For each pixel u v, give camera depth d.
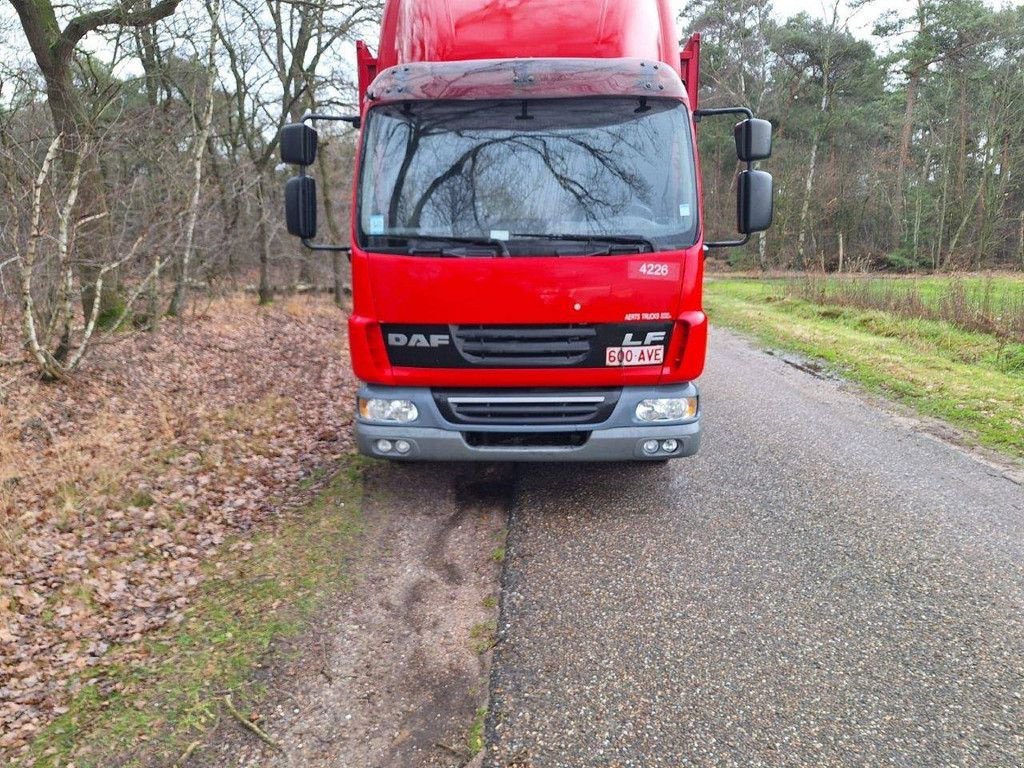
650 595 4.00
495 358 4.56
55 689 3.34
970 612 3.80
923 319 13.33
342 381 10.23
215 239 13.86
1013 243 38.38
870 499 5.33
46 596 4.13
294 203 4.99
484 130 4.62
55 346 8.55
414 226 4.54
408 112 4.66
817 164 41.69
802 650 3.48
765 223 4.92
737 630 3.65
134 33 10.42
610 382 4.60
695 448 4.75
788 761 2.77
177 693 3.28
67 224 7.57
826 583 4.11
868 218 43.00
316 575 4.33
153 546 4.73
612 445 4.68
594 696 3.17
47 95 8.88
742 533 4.77
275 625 3.80
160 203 10.02
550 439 4.79
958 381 8.80
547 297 4.46
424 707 3.17
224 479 5.93
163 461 6.20
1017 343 10.82
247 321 15.81
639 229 4.50
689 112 4.70
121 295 10.70
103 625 3.87
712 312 17.78
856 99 44.09
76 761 2.89
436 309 4.51
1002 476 5.80
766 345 12.73
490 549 4.64
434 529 4.95
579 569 4.32
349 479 5.87
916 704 3.09
